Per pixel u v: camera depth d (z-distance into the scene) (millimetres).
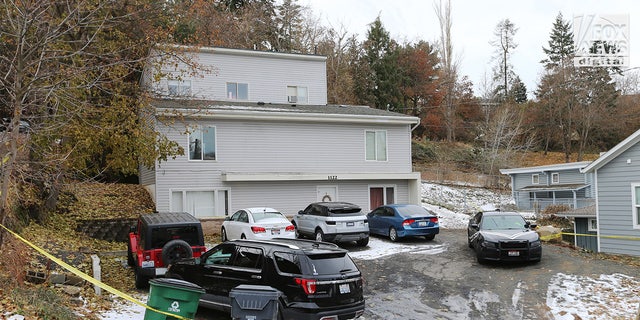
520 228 17031
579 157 60344
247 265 9367
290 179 23844
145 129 17188
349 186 26109
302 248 9008
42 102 12008
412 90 62938
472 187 46188
